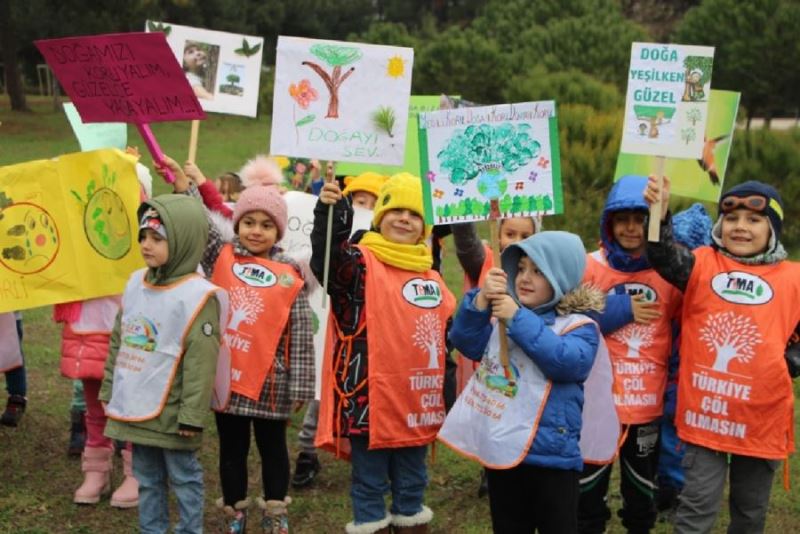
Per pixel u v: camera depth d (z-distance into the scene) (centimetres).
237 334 475
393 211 455
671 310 467
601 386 424
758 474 435
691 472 438
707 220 532
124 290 475
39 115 2736
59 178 517
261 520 513
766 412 421
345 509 543
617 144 1284
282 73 452
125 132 595
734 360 424
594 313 411
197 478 451
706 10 2209
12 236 518
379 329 438
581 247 405
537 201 409
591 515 461
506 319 390
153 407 437
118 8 2698
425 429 449
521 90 1633
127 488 523
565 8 2928
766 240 433
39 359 772
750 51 2094
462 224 484
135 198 516
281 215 492
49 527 493
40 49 482
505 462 392
